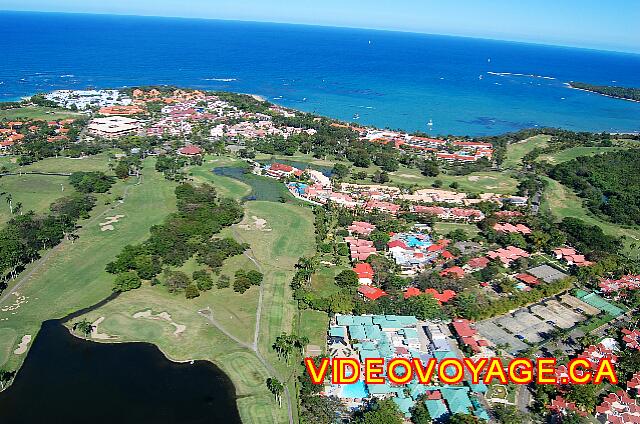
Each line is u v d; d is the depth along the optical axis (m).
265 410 121.12
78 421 115.62
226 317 157.00
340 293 164.25
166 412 119.56
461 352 143.25
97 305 161.00
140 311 158.38
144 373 132.00
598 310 167.75
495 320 160.00
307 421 116.44
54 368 132.38
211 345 143.62
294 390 127.94
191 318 155.88
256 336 148.12
